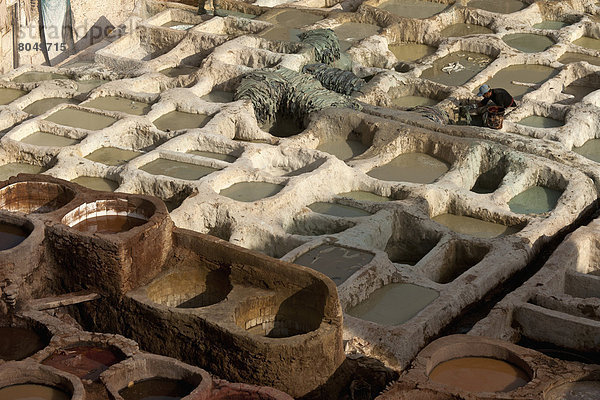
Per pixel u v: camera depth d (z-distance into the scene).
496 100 22.78
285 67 23.81
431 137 20.77
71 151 20.05
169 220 14.41
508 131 21.78
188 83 24.28
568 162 20.14
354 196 19.25
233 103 22.31
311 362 12.33
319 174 19.00
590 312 15.07
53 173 19.25
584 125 21.80
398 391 11.14
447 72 25.41
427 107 22.64
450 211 19.00
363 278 15.59
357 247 16.59
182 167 19.53
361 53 25.95
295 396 12.47
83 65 26.30
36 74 25.03
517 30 27.59
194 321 12.81
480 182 20.55
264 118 22.77
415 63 25.84
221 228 17.83
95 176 19.53
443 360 12.05
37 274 14.12
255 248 17.48
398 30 27.61
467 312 15.69
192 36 26.38
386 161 20.56
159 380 11.87
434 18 27.84
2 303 13.34
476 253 17.47
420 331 14.58
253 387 11.33
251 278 13.62
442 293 15.66
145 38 27.38
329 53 25.05
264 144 20.61
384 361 14.09
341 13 28.39
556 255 16.62
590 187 19.41
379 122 21.31
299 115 22.61
